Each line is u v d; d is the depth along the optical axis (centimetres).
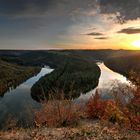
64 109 2289
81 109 3106
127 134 1438
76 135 1366
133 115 1633
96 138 1305
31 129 1709
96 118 3222
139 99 1616
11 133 1514
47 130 1647
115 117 1975
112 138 1305
